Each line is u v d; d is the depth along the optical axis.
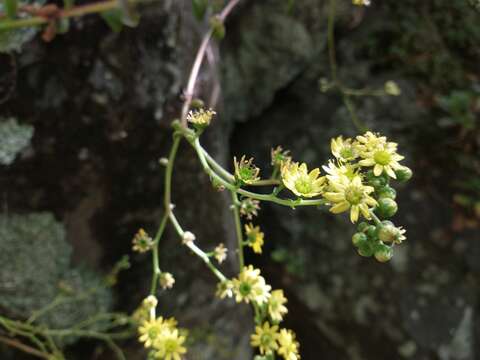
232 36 0.23
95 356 0.18
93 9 0.08
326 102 0.25
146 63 0.15
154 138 0.16
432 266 0.22
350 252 0.23
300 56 0.24
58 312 0.17
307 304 0.23
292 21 0.23
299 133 0.25
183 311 0.18
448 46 0.27
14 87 0.14
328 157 0.24
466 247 0.22
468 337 0.21
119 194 0.17
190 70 0.16
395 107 0.25
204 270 0.18
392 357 0.21
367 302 0.22
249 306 0.20
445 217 0.23
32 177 0.15
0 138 0.14
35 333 0.16
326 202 0.10
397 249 0.22
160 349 0.11
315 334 0.23
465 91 0.25
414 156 0.24
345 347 0.22
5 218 0.15
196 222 0.18
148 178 0.17
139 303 0.18
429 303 0.22
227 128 0.23
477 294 0.22
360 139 0.10
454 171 0.24
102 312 0.17
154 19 0.15
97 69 0.15
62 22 0.08
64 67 0.15
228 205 0.19
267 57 0.23
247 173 0.11
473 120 0.24
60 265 0.16
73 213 0.16
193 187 0.17
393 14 0.27
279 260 0.23
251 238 0.12
